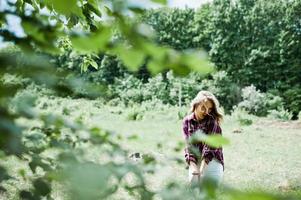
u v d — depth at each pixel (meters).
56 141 1.21
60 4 0.83
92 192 0.74
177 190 0.94
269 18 51.44
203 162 4.44
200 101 4.72
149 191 1.05
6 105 0.95
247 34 51.53
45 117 1.05
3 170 1.10
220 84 43.06
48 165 1.32
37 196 1.24
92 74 46.09
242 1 52.94
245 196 0.69
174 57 0.78
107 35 0.79
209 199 0.85
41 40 1.04
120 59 0.83
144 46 0.79
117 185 0.98
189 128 4.74
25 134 1.23
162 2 0.87
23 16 1.04
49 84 0.96
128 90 42.34
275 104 38.31
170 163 1.21
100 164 0.93
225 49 51.81
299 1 50.22
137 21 0.88
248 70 50.47
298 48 48.97
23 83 0.97
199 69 0.77
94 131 1.27
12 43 1.05
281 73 49.28
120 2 0.88
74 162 0.95
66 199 0.77
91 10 2.18
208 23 54.28
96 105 29.34
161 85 42.66
